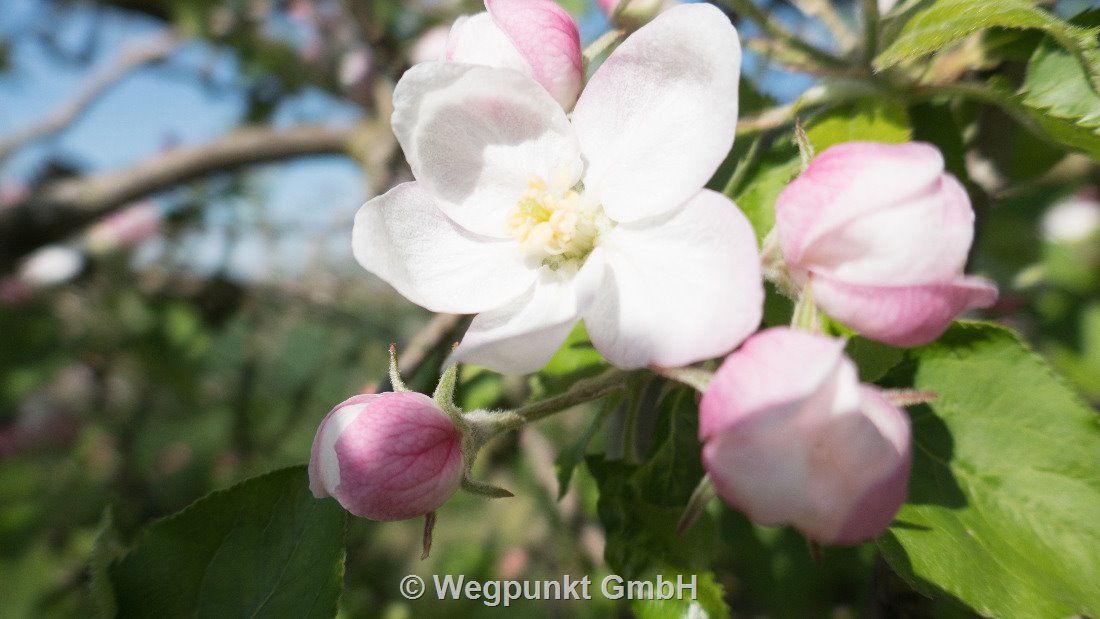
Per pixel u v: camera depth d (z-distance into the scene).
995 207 0.22
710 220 0.12
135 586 0.14
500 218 0.14
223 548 0.14
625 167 0.13
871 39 0.15
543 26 0.14
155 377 0.39
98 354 0.39
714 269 0.12
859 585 0.23
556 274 0.14
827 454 0.10
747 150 0.16
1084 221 0.27
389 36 0.21
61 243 0.35
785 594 0.23
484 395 0.18
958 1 0.13
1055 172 0.22
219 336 0.42
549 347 0.12
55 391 0.41
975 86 0.14
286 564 0.13
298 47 0.36
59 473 0.38
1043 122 0.14
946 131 0.15
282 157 0.32
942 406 0.13
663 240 0.13
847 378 0.10
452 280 0.14
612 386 0.13
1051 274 0.24
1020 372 0.13
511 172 0.14
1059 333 0.22
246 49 0.35
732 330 0.11
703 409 0.11
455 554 0.33
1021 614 0.12
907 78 0.14
